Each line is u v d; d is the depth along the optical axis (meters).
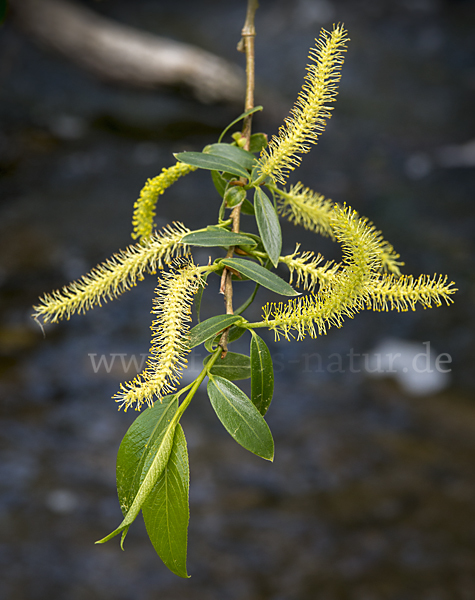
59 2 7.62
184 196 7.12
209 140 8.74
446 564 2.95
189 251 0.96
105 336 4.70
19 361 4.30
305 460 3.62
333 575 2.91
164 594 2.78
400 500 3.34
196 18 13.29
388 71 10.98
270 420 3.94
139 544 3.06
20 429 3.69
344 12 13.35
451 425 3.93
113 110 9.06
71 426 3.77
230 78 8.58
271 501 3.33
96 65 7.88
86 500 3.26
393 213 6.81
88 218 6.51
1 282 5.27
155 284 5.37
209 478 3.45
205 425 3.86
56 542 3.00
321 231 1.21
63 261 5.70
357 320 5.09
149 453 0.81
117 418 3.87
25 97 9.20
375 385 4.33
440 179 7.61
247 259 1.02
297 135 0.96
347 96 10.10
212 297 5.19
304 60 11.51
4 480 3.33
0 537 2.98
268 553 3.01
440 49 11.86
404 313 5.16
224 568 2.91
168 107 9.12
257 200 1.00
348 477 3.50
